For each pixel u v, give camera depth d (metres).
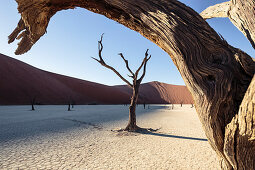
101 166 4.27
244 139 1.00
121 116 18.14
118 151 5.56
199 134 8.45
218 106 1.05
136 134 8.31
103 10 1.34
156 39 1.27
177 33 1.08
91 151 5.55
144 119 15.11
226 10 1.19
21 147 5.89
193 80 1.10
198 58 1.08
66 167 4.18
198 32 1.08
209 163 4.50
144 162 4.57
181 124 11.95
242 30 1.04
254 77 0.90
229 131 1.04
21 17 1.36
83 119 14.84
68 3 1.34
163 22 1.12
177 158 4.90
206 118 1.10
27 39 1.52
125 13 1.28
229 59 1.07
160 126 10.96
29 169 4.01
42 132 8.66
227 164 1.22
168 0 1.13
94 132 8.82
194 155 5.17
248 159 1.07
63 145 6.26
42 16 1.38
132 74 9.41
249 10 0.98
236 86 1.05
